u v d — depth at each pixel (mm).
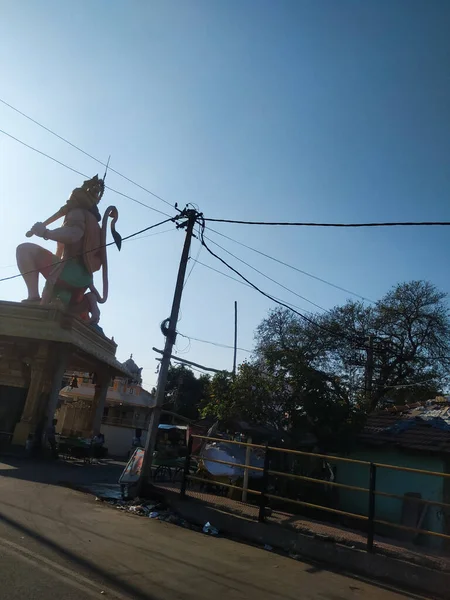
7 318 23641
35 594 4859
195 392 51844
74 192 27562
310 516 11242
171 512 10852
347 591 6668
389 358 28531
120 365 29453
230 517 9758
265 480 9602
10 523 7934
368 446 11844
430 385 28000
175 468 17406
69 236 25984
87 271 27312
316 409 11828
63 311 23859
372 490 8023
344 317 28828
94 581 5543
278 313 22812
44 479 15023
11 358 24906
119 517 9805
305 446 12797
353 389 19562
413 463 11094
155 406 12547
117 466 23938
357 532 9016
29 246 26281
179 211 13781
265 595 5977
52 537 7305
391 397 29078
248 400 12719
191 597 5520
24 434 22562
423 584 7051
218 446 14031
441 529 10117
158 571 6332
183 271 13414
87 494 12820
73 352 25109
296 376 12266
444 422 11930
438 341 28516
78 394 36094
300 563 7980
